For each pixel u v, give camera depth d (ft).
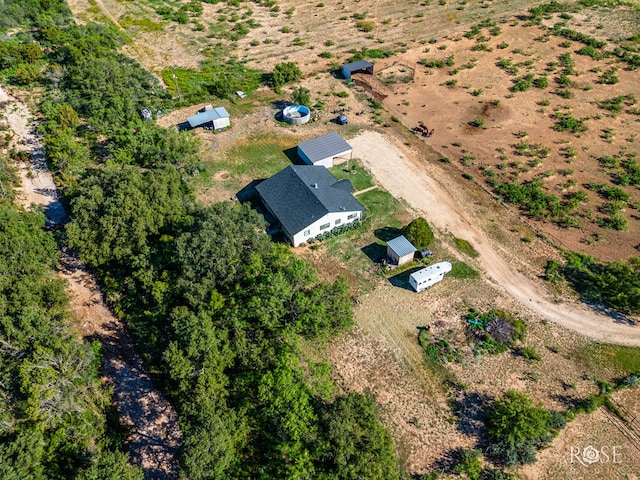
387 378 158.71
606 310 176.14
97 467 121.19
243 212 183.21
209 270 162.40
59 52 307.37
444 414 149.89
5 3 355.56
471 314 175.01
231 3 383.24
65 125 251.80
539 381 156.66
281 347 148.15
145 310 172.04
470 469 135.33
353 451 122.52
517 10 364.38
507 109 270.87
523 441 137.80
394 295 182.60
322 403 136.67
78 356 149.69
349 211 201.87
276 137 255.91
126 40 335.47
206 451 119.96
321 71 305.73
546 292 182.50
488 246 199.93
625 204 213.87
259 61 316.40
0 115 267.80
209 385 135.54
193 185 226.99
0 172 225.15
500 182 227.40
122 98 258.57
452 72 300.40
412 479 135.33
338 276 180.04
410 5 377.71
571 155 238.89
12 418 139.85
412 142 251.60
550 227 206.90
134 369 163.73
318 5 382.22
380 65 309.83
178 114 271.69
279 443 138.62
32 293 163.94
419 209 215.51
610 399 151.43
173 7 380.17
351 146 247.91
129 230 177.78
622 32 332.39
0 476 120.06
